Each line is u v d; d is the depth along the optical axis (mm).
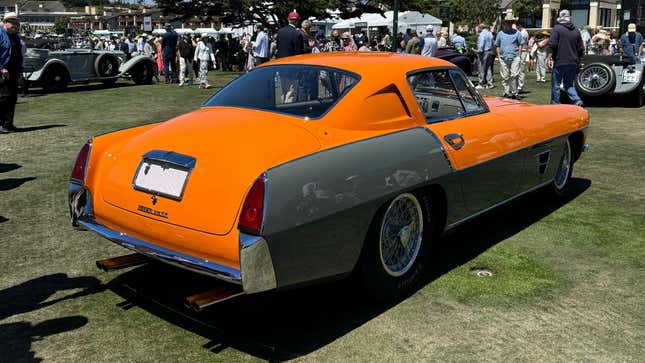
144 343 2979
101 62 17328
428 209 3574
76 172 3473
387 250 3363
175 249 2969
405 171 3234
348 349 2924
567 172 5465
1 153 7781
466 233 4668
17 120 10812
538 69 16812
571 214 5137
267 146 2973
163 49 19234
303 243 2779
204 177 2887
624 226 4809
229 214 2771
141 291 3584
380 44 29797
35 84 15969
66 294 3561
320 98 3369
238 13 31328
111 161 3350
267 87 3604
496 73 20906
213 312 3322
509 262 4051
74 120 10805
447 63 4039
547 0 58406
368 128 3295
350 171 2963
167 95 15297
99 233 3266
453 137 3664
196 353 2883
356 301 3459
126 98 14578
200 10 31797
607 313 3311
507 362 2809
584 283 3713
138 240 3119
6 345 2955
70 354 2869
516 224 4879
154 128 3504
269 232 2641
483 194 3973
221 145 3021
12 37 9117
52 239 4547
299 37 11008
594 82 11906
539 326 3158
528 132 4414
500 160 4047
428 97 3734
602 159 7281
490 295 3533
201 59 17391
